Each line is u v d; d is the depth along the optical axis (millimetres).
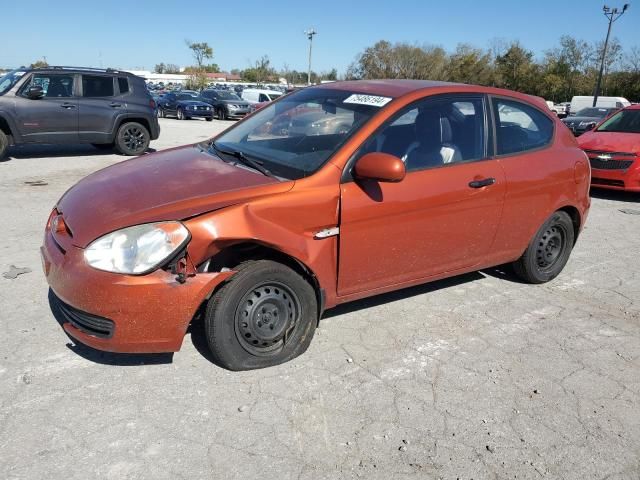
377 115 3482
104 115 10797
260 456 2516
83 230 2916
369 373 3227
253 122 4223
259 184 3121
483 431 2783
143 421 2699
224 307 2963
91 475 2348
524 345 3682
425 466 2521
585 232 6695
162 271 2787
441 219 3684
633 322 4137
